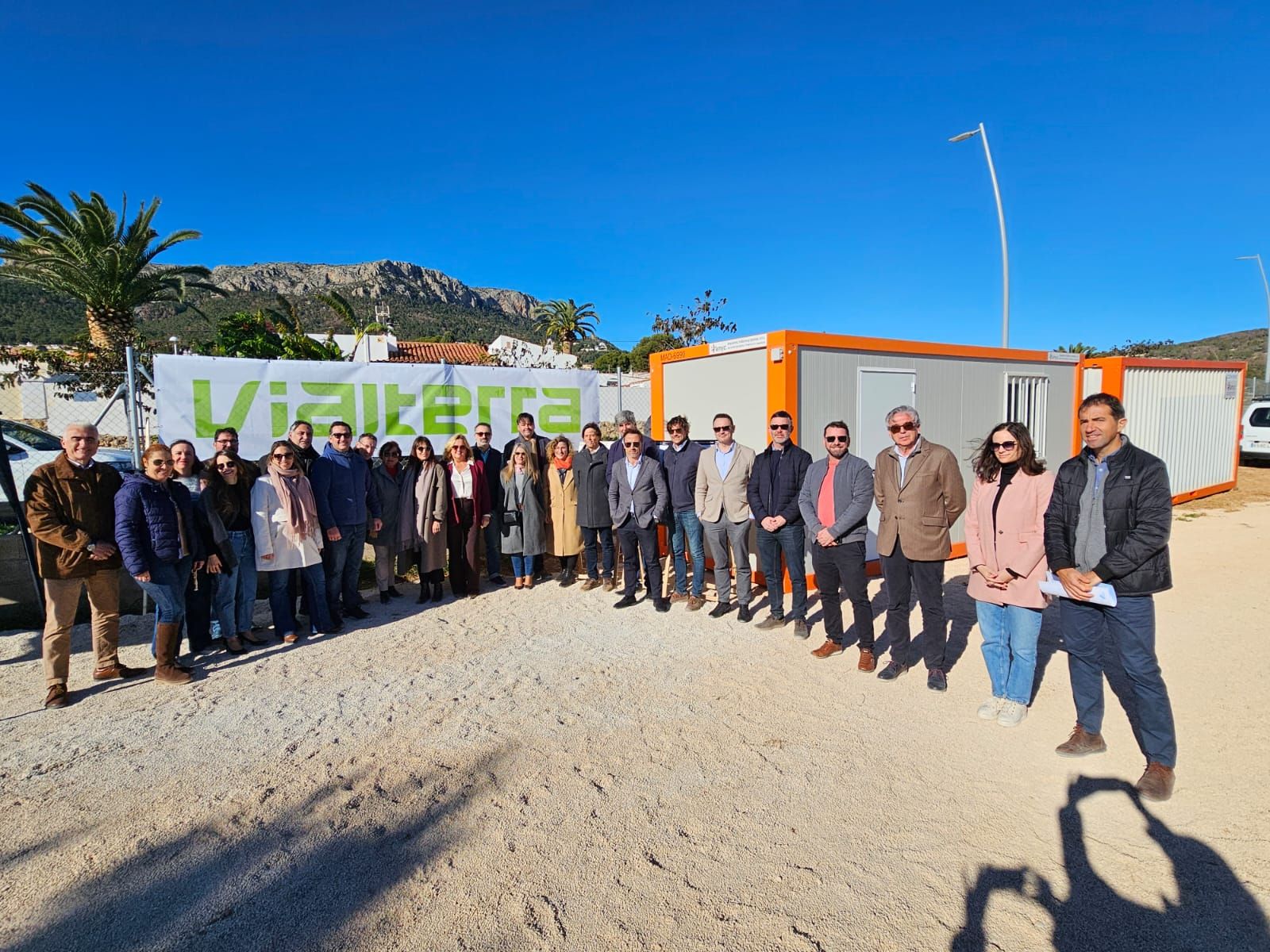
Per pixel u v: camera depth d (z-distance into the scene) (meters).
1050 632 5.36
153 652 5.12
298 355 22.53
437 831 2.91
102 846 2.83
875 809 3.02
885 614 6.01
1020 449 3.74
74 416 17.17
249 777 3.35
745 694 4.28
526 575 6.93
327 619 5.55
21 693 4.40
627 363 48.66
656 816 2.99
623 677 4.59
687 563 7.44
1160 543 2.99
